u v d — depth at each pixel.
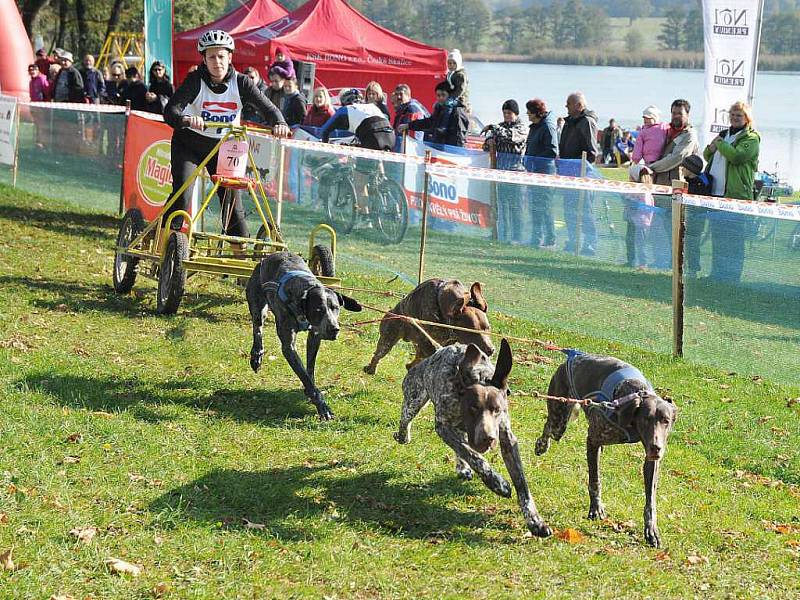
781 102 47.03
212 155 9.66
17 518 5.19
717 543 5.65
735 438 7.30
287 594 4.74
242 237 10.27
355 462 6.43
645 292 9.54
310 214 13.15
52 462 5.93
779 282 8.48
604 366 5.88
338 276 11.59
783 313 8.47
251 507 5.68
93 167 15.50
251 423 7.02
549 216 10.39
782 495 6.43
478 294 7.15
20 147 16.83
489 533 5.59
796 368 8.43
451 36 132.12
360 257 12.41
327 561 5.09
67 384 7.39
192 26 45.34
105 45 37.62
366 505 5.84
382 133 12.89
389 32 20.64
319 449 6.61
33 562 4.78
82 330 8.96
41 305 9.70
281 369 8.30
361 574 4.98
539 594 4.90
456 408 5.68
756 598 5.04
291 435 6.84
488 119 35.16
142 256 9.96
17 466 5.81
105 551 4.95
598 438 5.72
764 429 7.46
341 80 20.42
